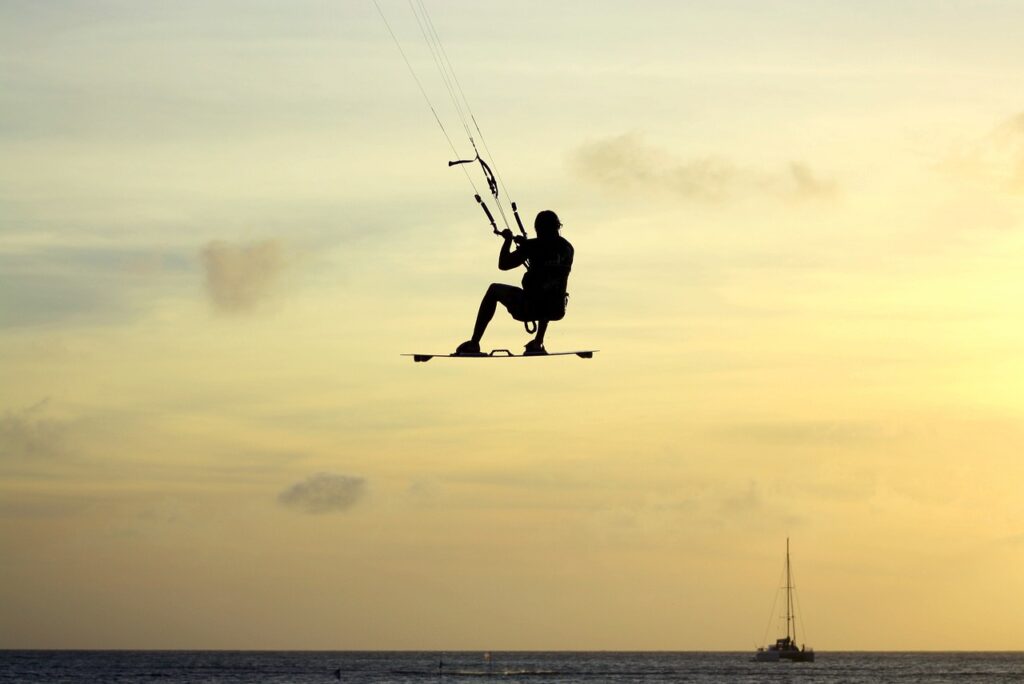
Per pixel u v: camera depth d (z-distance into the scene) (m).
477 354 30.91
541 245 31.17
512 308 31.14
